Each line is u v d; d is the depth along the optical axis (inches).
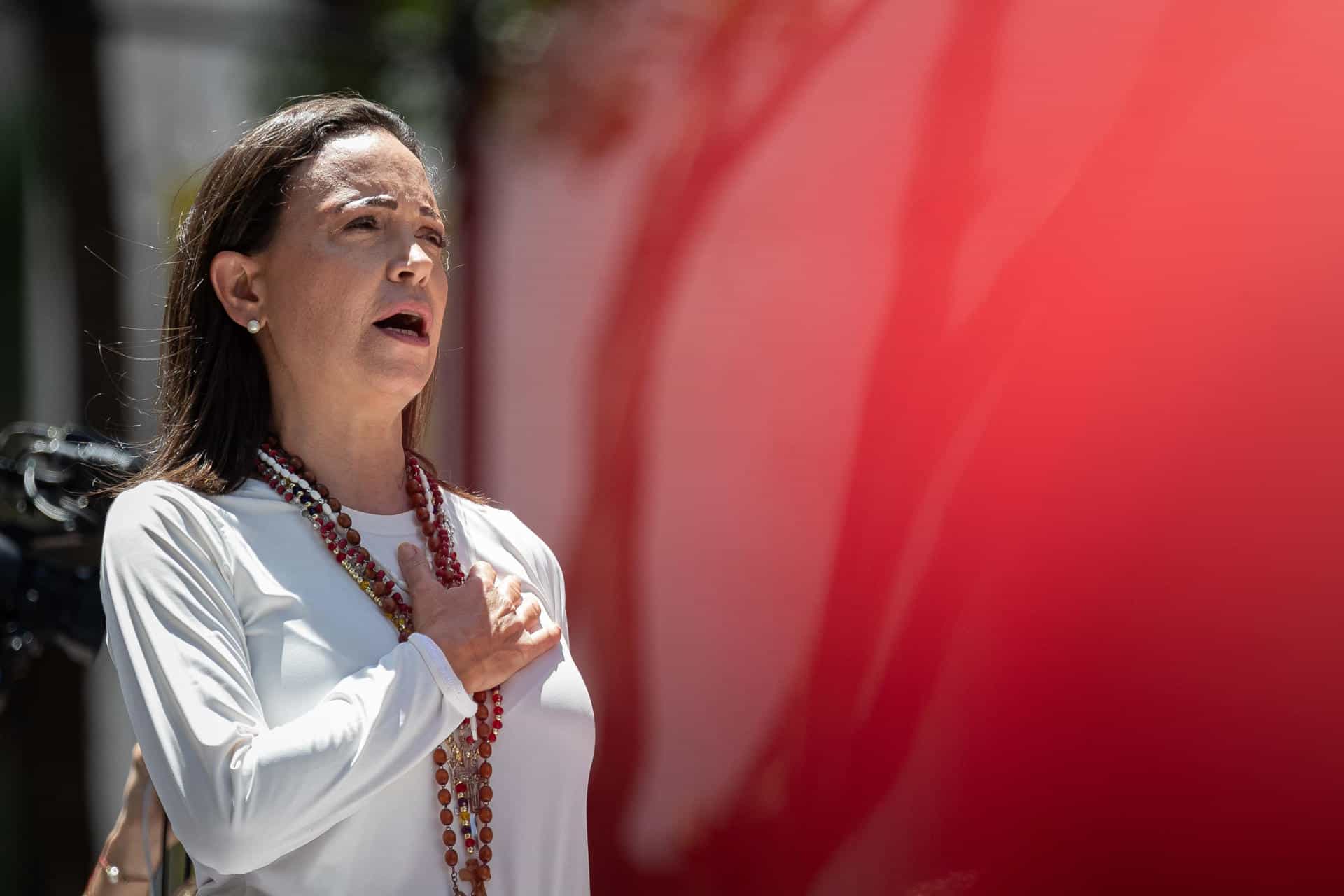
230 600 214.7
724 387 436.5
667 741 442.9
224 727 199.2
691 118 462.0
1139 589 294.4
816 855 375.2
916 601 350.6
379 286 227.9
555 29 527.2
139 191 708.7
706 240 445.1
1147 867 287.7
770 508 409.1
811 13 407.5
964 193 347.9
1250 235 279.6
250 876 211.6
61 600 318.7
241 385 237.1
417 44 599.8
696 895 422.3
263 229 233.0
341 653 215.9
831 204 396.2
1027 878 311.1
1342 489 262.1
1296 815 265.3
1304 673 265.4
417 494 244.5
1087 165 315.3
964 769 329.7
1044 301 322.3
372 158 232.5
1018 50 334.3
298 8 647.1
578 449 508.7
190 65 691.4
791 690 393.1
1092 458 306.3
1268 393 274.7
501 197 556.4
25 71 684.7
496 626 218.4
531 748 225.9
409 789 215.0
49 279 740.7
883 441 367.9
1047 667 311.6
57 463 327.9
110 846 275.4
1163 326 294.0
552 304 528.1
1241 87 283.7
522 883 222.2
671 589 450.6
